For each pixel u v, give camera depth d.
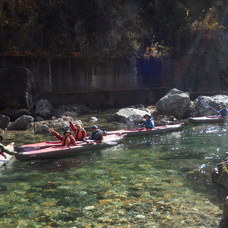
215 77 28.14
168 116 18.39
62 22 23.14
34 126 15.95
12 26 21.25
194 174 8.22
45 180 8.05
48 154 10.02
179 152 10.62
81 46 23.44
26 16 21.98
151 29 28.06
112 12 25.03
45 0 22.81
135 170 8.70
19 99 18.48
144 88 25.08
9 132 14.69
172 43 28.53
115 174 8.38
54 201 6.68
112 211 6.12
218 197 6.67
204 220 5.65
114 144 11.62
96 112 20.94
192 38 28.41
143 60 25.84
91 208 6.28
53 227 5.56
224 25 29.89
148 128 13.99
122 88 24.48
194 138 12.85
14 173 8.67
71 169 8.93
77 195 6.98
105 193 7.04
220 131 14.24
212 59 28.14
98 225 5.58
